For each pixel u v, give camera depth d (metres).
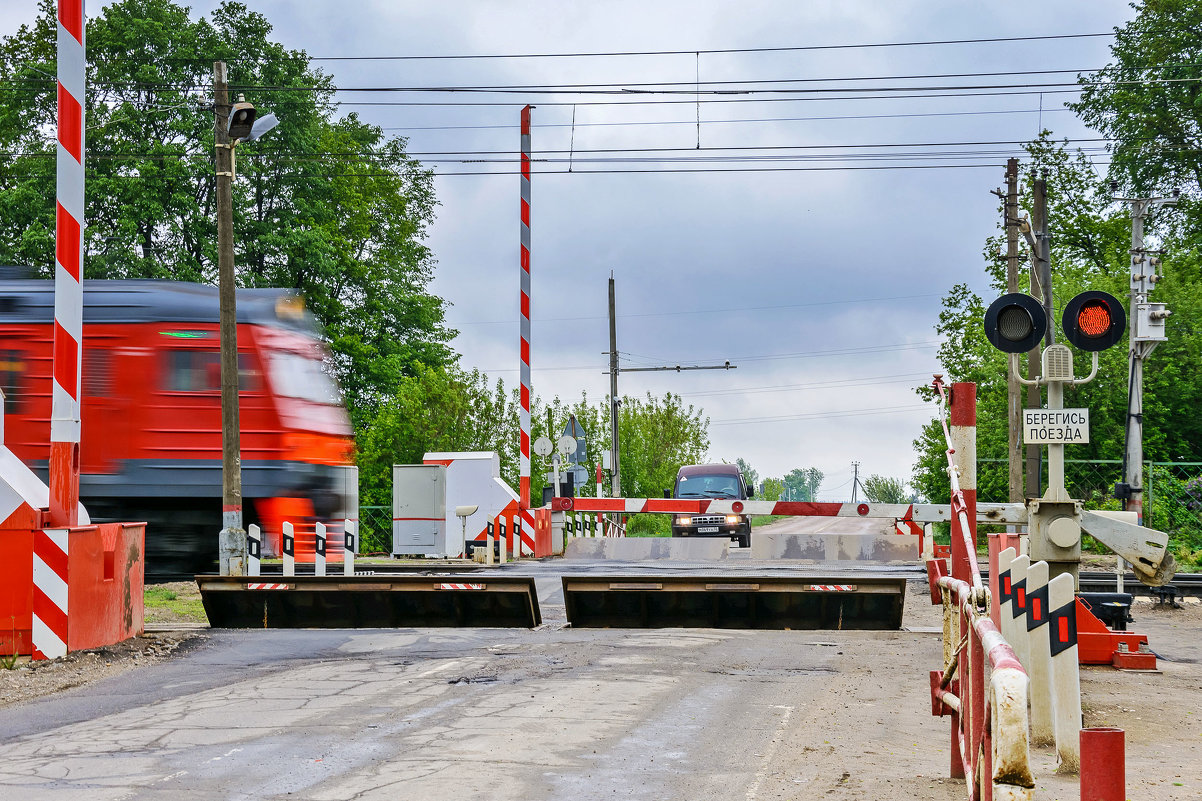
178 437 21.80
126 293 22.11
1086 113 45.44
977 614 5.19
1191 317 38.91
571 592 14.77
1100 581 19.22
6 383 21.58
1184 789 6.66
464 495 30.00
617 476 44.72
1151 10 44.22
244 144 40.38
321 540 21.53
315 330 23.19
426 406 40.81
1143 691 10.46
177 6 40.62
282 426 21.98
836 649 12.95
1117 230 48.72
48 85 38.62
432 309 49.88
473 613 14.66
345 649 12.70
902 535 25.77
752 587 14.50
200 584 14.57
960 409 8.98
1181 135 43.91
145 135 39.22
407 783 6.75
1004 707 3.77
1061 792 6.45
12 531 11.70
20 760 7.50
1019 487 30.95
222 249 20.47
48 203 36.59
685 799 6.46
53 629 11.70
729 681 10.70
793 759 7.50
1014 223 31.31
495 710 9.07
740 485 38.50
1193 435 38.16
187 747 7.80
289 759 7.39
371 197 48.00
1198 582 19.61
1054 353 10.40
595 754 7.57
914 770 7.19
